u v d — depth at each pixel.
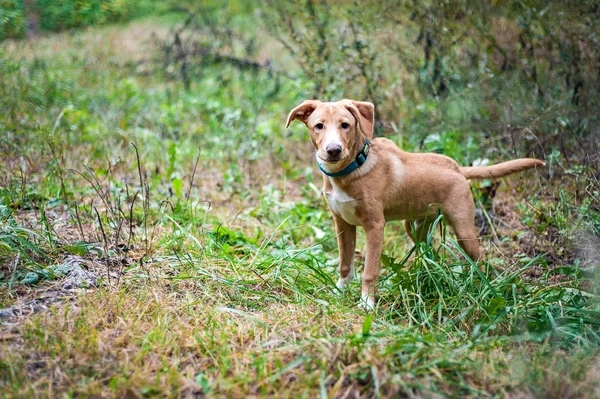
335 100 7.02
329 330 3.75
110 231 5.11
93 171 6.47
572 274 4.38
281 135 8.04
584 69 6.11
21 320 3.57
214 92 9.64
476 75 6.89
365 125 4.45
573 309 3.85
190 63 9.91
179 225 5.31
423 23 6.93
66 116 7.64
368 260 4.48
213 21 11.05
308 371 3.17
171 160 6.31
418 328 3.82
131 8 12.05
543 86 6.45
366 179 4.48
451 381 3.13
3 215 4.64
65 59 9.80
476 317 4.00
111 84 9.48
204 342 3.47
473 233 4.71
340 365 3.20
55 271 4.15
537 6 6.32
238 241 5.31
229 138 7.95
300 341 3.51
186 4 12.30
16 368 3.10
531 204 5.63
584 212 4.98
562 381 3.17
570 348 3.60
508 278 4.16
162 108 8.45
